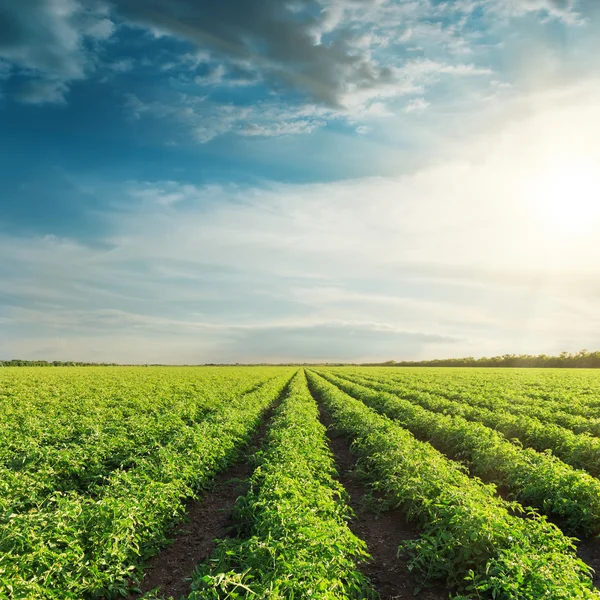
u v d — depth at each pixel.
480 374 55.97
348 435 18.64
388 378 49.03
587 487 10.03
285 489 9.11
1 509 9.09
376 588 7.64
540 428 16.44
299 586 5.62
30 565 6.45
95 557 7.20
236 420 18.53
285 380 52.81
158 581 7.92
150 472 11.14
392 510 11.02
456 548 7.70
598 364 83.88
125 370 73.12
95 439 14.85
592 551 8.99
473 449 14.42
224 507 11.15
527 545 6.92
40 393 29.88
